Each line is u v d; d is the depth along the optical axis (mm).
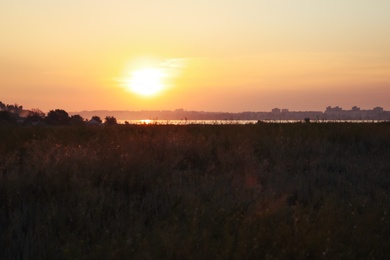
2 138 14859
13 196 8195
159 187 9164
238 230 6801
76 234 6844
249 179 10352
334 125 19547
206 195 8812
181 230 6824
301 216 7355
